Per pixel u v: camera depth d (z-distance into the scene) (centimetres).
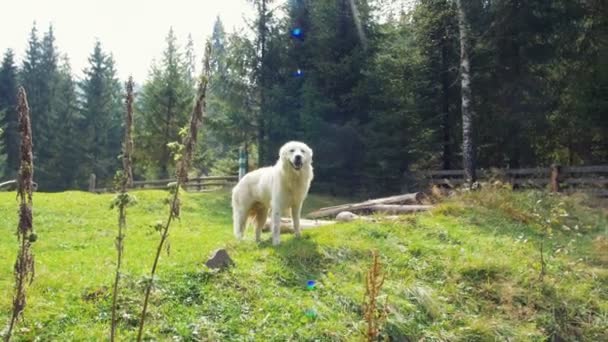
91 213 1302
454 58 1891
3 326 465
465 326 597
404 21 2100
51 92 4422
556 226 986
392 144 1912
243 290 593
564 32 1611
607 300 685
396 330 561
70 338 462
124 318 500
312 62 2155
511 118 1708
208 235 980
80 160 3753
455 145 1986
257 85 2298
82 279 576
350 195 2086
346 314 576
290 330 527
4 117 3891
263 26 2308
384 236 844
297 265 688
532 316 633
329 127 1980
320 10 2155
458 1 1609
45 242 891
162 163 3161
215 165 2850
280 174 765
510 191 1162
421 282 683
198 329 504
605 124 1512
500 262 736
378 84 1934
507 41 1695
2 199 1408
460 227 934
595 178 1343
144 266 635
